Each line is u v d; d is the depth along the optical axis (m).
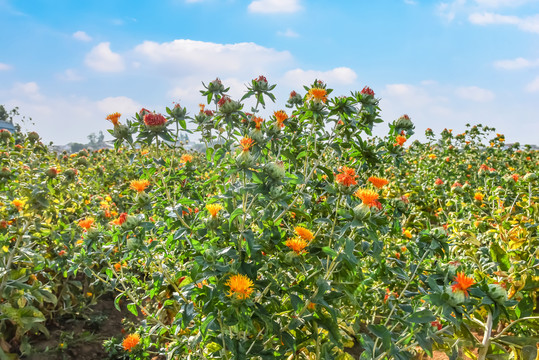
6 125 35.44
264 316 2.24
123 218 2.51
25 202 3.66
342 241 2.29
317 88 3.21
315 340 2.68
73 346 4.12
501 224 4.44
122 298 5.35
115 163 10.30
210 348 2.71
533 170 10.52
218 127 3.47
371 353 2.27
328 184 2.60
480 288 2.22
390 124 3.52
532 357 2.51
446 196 6.41
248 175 2.23
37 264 3.87
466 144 12.03
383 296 3.43
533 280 2.75
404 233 3.88
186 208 2.84
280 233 2.67
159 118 2.64
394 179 6.78
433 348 2.76
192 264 2.57
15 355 3.51
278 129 3.03
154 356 4.00
